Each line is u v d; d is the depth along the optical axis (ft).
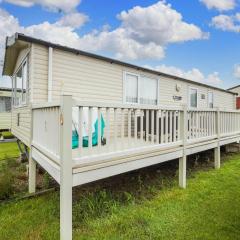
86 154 10.33
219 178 16.19
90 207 10.63
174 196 12.72
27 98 18.58
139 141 14.21
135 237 8.70
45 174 15.72
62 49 18.94
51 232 9.15
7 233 9.16
